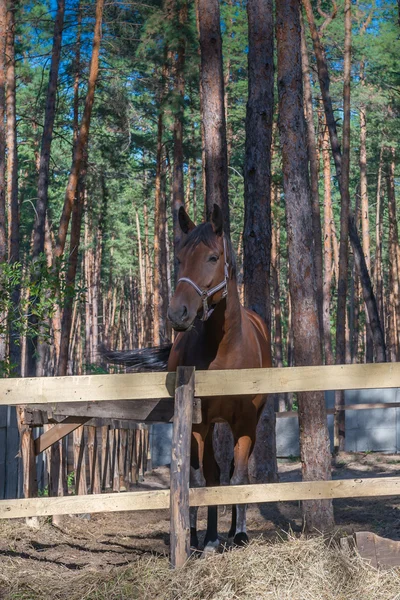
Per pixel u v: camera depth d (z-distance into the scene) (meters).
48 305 9.73
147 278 37.69
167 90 21.59
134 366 7.03
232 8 24.62
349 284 40.50
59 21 17.31
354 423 17.23
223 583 4.47
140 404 5.80
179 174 21.97
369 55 24.89
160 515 8.86
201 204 38.84
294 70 6.79
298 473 13.80
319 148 28.38
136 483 13.20
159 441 16.20
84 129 15.52
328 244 26.84
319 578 4.50
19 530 6.68
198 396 4.95
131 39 19.52
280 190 28.89
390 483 4.96
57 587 4.81
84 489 8.29
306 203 6.75
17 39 22.02
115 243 45.09
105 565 5.53
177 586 4.54
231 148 29.88
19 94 26.31
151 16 19.44
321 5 24.27
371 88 28.84
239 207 32.88
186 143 25.33
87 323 38.78
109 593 4.58
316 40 19.31
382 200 43.19
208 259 5.05
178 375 4.89
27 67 22.42
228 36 25.97
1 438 8.08
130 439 12.51
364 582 4.48
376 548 4.81
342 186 18.58
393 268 34.44
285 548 4.87
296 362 6.71
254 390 4.91
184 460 4.83
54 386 4.91
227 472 9.48
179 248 5.20
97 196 23.53
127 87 21.47
